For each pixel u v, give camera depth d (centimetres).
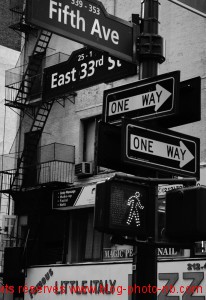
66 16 643
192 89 645
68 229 2120
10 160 2492
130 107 674
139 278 594
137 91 671
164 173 612
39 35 2339
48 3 627
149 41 706
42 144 2322
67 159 2148
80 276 1961
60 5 639
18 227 2359
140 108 663
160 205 966
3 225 2341
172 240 550
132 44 705
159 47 707
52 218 2198
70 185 2138
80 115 2170
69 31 644
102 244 1973
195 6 708
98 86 2116
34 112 2400
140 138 590
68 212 2136
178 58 1819
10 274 2214
